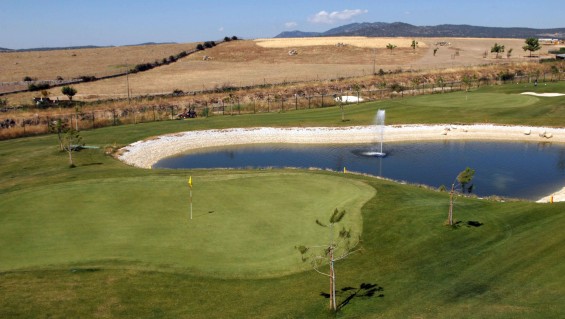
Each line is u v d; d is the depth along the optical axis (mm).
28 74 116062
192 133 59656
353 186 29141
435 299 16172
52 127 52562
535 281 16750
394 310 15617
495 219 23766
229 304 16453
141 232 21625
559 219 22516
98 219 23109
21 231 21719
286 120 66250
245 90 86188
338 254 20062
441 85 90188
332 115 69000
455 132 58500
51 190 27891
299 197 26625
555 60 116625
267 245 20531
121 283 17562
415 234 22156
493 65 110562
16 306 15922
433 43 178875
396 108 71812
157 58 147375
